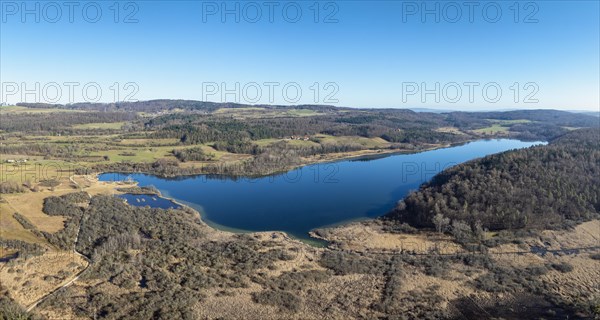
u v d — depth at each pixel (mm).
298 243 87875
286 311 58562
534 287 65875
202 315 57000
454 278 69500
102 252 74438
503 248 82438
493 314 58750
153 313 56375
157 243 82125
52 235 82250
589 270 72500
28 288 61781
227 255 77688
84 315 55469
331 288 66000
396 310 59094
